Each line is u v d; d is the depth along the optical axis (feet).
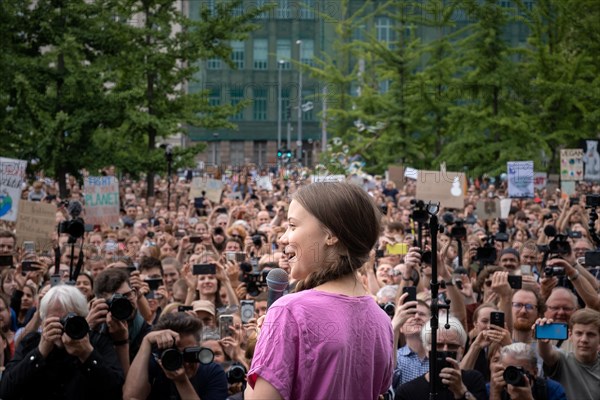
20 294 34.40
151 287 34.30
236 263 37.70
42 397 19.01
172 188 114.01
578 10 120.37
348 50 140.77
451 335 24.62
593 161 79.71
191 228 63.72
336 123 142.51
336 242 11.40
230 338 25.22
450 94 125.70
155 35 90.33
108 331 20.17
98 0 88.17
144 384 19.72
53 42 86.74
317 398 10.77
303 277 11.50
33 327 25.14
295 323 10.82
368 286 34.71
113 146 93.91
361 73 146.41
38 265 32.91
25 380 18.80
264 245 46.52
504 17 114.93
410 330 25.50
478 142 116.37
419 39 134.10
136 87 89.86
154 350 20.56
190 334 21.04
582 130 119.96
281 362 10.68
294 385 10.78
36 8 86.22
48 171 90.79
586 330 25.18
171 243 53.06
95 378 18.85
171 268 38.73
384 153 138.00
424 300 28.22
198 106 92.89
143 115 91.40
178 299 34.73
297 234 11.43
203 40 69.00
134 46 90.94
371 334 11.30
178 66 96.37
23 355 19.95
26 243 38.88
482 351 27.53
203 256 37.96
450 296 29.48
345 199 11.37
